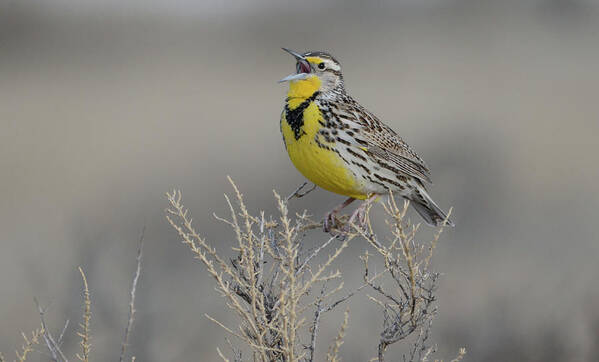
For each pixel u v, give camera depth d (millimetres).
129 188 15852
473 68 31469
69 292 8227
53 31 35531
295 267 4738
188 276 10023
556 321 8445
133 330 7906
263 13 37594
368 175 7059
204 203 13789
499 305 8648
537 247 11109
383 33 38000
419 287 4730
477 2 38594
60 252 11578
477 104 23969
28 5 35219
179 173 16578
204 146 19484
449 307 8953
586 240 11320
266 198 13820
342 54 34719
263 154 17938
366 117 7176
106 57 34656
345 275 9844
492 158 15219
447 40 36312
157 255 10781
